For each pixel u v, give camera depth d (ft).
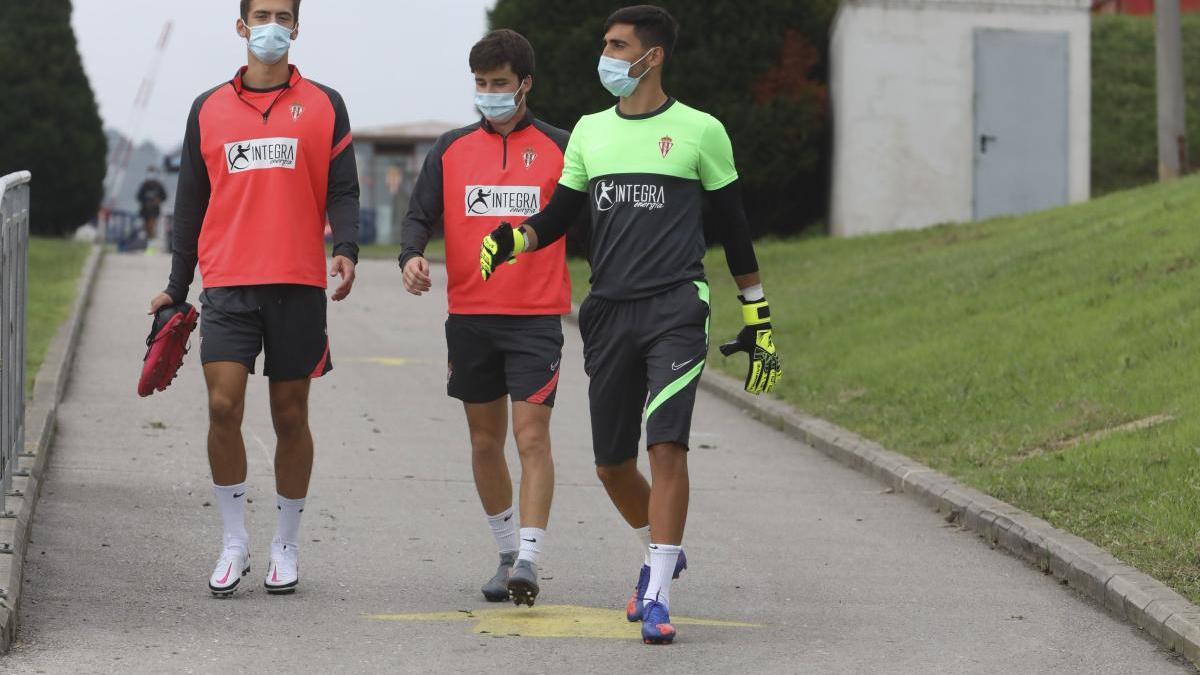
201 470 63.98
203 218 44.73
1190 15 209.05
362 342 112.47
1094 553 49.29
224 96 43.98
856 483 68.69
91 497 57.21
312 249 43.93
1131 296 87.35
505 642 39.83
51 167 210.79
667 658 38.63
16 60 208.54
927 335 94.58
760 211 167.12
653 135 40.98
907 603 46.42
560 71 160.76
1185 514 52.39
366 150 264.52
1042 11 158.61
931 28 158.20
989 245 121.49
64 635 38.75
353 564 49.49
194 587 45.03
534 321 43.98
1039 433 69.56
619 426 41.98
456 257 44.39
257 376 92.73
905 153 158.40
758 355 41.86
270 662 37.06
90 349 101.24
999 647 41.14
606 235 41.27
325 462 68.59
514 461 70.64
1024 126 159.12
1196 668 39.52
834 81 163.63
